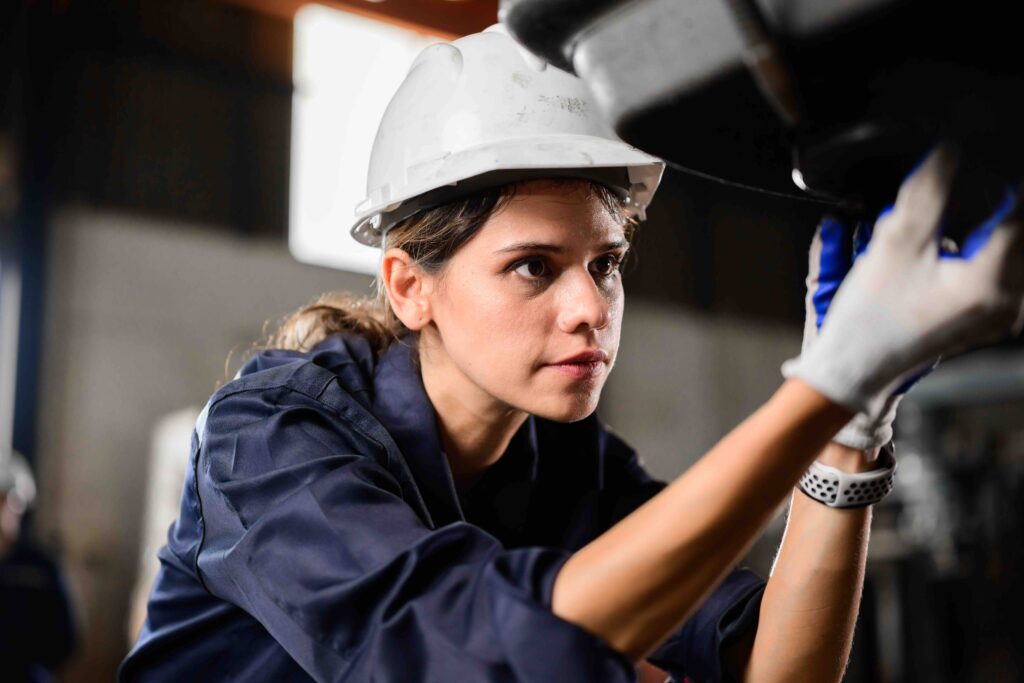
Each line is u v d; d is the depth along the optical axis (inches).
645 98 22.3
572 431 41.2
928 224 21.5
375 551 27.2
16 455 206.4
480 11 265.7
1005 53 19.4
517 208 31.7
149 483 217.5
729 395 322.7
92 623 204.8
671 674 39.3
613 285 33.7
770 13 19.7
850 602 33.1
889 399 28.6
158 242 231.9
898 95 20.4
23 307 213.5
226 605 34.8
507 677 24.0
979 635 216.8
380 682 25.0
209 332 233.0
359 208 37.1
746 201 346.6
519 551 25.6
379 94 268.8
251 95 252.8
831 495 31.8
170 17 246.2
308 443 32.0
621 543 24.0
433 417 36.3
